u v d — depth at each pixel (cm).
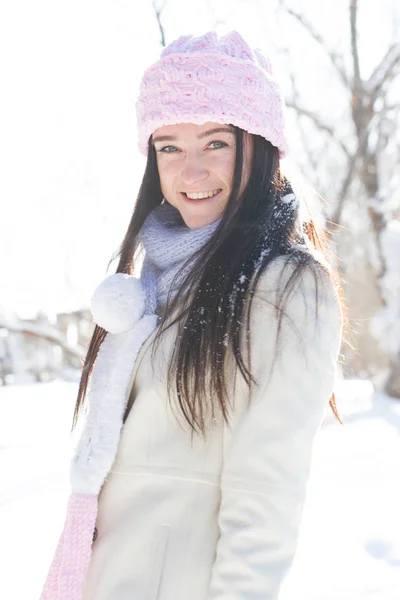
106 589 136
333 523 335
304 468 126
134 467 139
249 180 152
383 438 502
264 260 137
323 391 130
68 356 1016
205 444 137
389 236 920
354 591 260
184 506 136
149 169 171
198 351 134
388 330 868
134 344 146
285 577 123
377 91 897
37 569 294
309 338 129
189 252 153
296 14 895
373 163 924
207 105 149
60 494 389
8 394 740
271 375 128
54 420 595
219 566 125
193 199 156
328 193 1146
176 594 133
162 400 139
